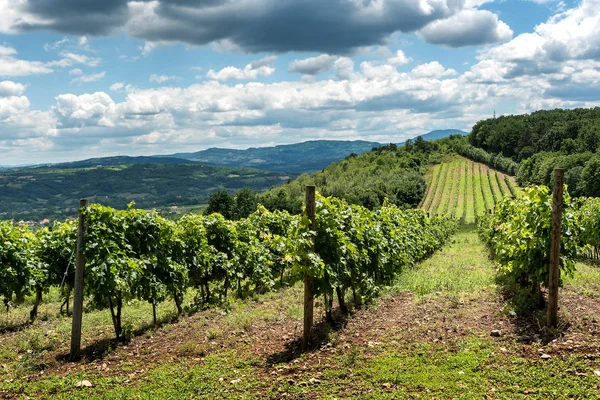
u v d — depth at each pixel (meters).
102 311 13.53
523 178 93.25
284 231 20.47
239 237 17.14
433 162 134.38
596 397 5.66
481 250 31.09
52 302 15.97
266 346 9.02
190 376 7.38
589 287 12.66
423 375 6.74
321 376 7.03
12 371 8.05
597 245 21.52
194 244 13.87
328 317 10.29
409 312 11.18
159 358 8.65
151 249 11.61
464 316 10.29
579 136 95.94
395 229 18.25
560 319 9.03
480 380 6.46
